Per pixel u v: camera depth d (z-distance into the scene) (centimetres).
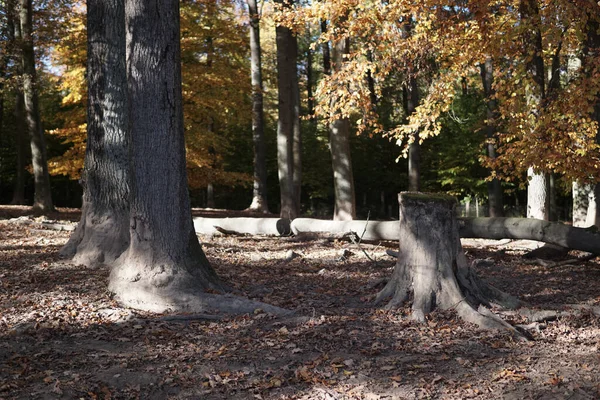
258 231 1602
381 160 3641
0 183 3794
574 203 1773
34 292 820
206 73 2208
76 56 2078
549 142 1034
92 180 1078
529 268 1087
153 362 570
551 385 513
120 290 791
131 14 801
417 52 1308
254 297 820
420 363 571
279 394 501
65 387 501
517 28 1066
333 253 1289
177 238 804
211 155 2550
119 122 1077
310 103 3678
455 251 758
